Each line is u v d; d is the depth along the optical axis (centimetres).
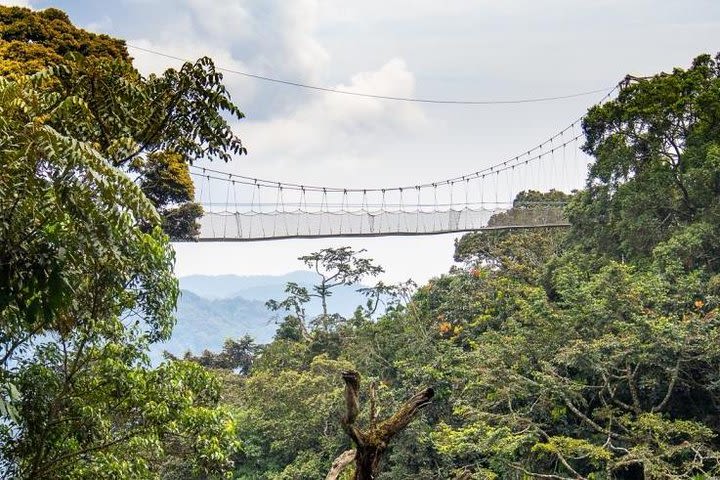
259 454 3966
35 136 830
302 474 3653
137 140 1280
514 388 2897
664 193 3784
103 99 1234
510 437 2652
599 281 3059
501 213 4625
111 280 1077
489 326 3862
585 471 2906
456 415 3259
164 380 1181
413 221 4278
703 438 2545
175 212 3356
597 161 4131
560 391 2723
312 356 5206
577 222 4309
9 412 929
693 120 3844
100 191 850
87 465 1099
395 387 3956
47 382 1093
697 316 2759
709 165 3575
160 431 1159
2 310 858
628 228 3834
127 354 1191
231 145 1322
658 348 2706
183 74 1278
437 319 4225
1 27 2497
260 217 3791
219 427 1205
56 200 838
